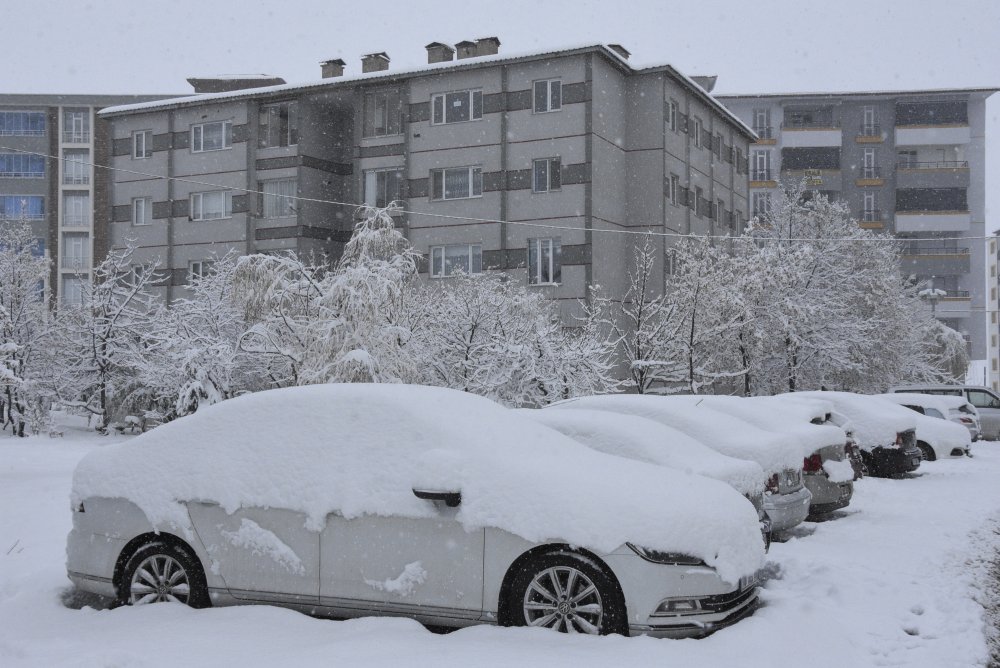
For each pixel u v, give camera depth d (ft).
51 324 93.40
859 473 41.83
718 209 139.95
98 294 89.81
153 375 70.38
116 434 89.51
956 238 196.54
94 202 211.41
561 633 18.12
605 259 112.27
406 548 19.40
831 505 34.32
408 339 56.18
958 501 42.65
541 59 111.65
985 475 54.49
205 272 132.57
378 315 53.62
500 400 62.13
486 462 19.51
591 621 18.44
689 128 127.24
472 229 115.14
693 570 18.37
